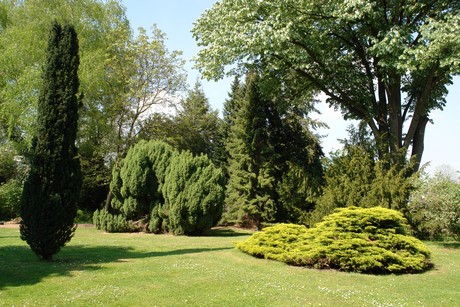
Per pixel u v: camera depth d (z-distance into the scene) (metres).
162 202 21.03
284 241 12.25
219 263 10.95
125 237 18.05
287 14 16.78
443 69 16.95
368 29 17.97
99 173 28.77
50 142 10.80
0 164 27.73
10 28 25.81
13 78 24.78
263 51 17.28
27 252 12.42
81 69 24.47
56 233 10.73
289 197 23.50
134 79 29.17
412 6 16.19
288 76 20.94
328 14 17.11
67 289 7.80
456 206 13.86
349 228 10.88
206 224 20.17
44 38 24.80
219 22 18.52
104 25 27.86
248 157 27.41
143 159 20.89
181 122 32.31
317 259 10.80
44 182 10.66
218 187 20.19
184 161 20.19
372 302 7.31
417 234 14.38
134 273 9.32
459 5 15.98
